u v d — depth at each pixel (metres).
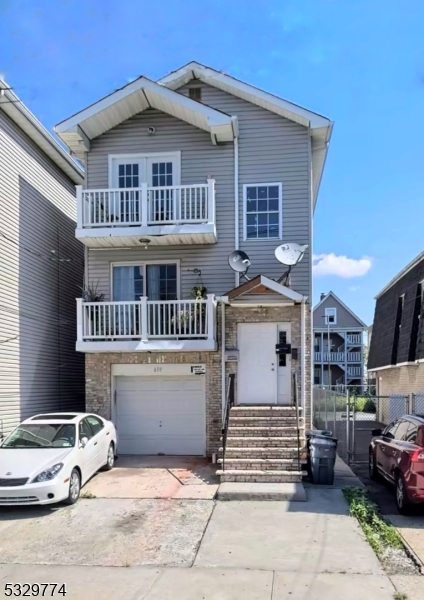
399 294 21.52
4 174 12.93
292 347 13.30
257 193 14.09
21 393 13.42
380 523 7.81
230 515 8.37
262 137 14.16
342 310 47.91
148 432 13.83
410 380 19.28
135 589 5.67
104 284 14.37
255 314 13.46
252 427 11.90
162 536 7.40
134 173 14.57
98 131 14.56
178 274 14.12
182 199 14.09
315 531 7.50
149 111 14.56
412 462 8.09
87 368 13.78
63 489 8.82
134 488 10.16
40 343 14.74
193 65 14.26
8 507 9.05
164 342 12.87
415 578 5.89
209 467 12.03
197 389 13.77
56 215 16.28
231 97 14.37
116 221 13.84
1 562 6.55
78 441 10.01
